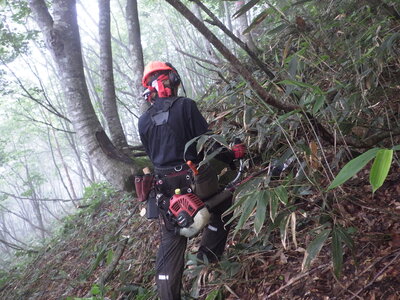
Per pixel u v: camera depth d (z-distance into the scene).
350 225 2.16
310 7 4.65
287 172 2.73
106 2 4.83
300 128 2.77
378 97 2.67
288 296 2.06
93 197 8.22
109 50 4.84
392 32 2.76
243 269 2.46
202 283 2.64
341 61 2.95
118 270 3.63
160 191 2.31
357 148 2.45
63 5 3.95
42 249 7.18
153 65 2.37
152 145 2.35
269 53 4.85
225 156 2.39
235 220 2.92
